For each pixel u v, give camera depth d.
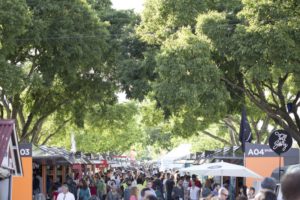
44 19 32.59
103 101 38.78
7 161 21.44
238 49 26.78
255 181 24.92
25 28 31.08
